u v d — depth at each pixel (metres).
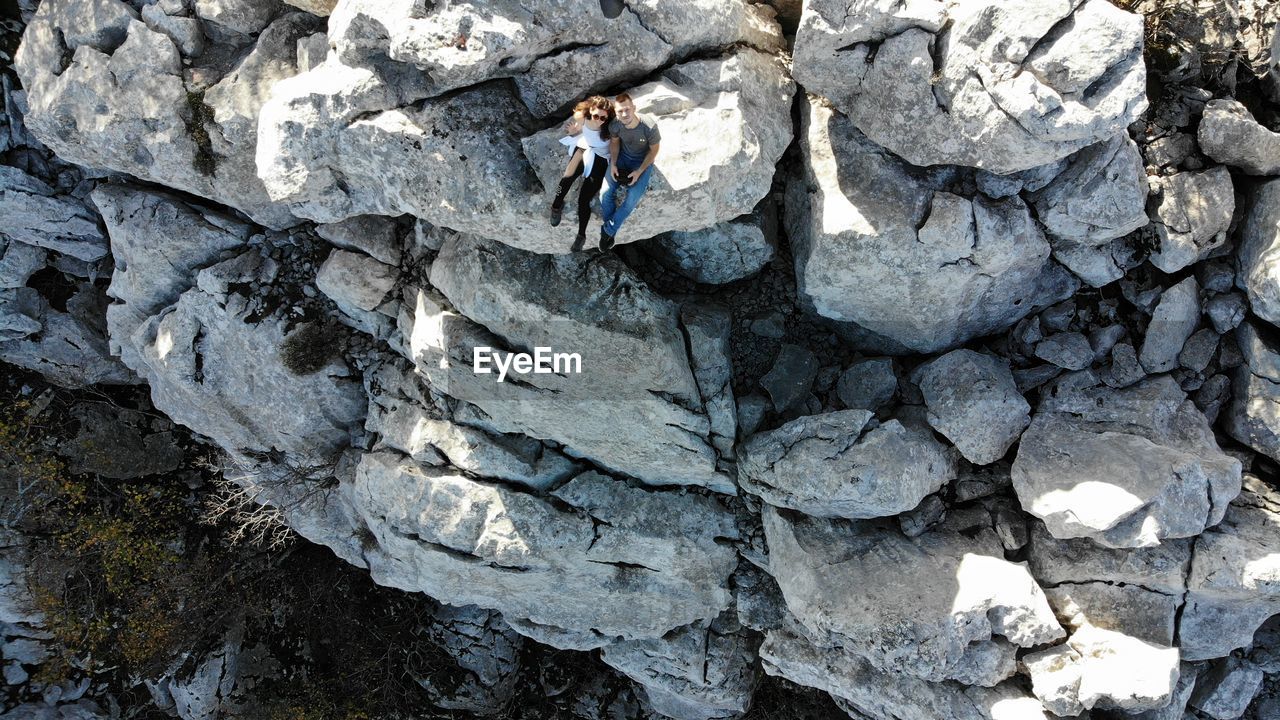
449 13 7.39
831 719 15.35
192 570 16.39
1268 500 10.20
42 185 12.83
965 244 9.05
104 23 10.20
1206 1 9.64
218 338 12.41
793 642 12.67
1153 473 9.63
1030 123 7.84
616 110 7.06
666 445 11.26
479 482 12.07
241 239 12.19
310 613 17.48
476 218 8.41
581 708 17.78
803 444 10.70
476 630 17.48
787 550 11.45
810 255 9.86
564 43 7.77
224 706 16.95
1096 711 11.23
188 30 10.28
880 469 10.21
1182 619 10.66
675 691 14.98
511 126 8.14
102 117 10.44
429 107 8.01
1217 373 10.45
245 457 14.20
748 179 8.45
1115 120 7.73
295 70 10.46
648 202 8.00
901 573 10.75
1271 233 9.43
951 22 7.95
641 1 7.73
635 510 12.30
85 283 14.45
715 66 8.38
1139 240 9.91
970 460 10.71
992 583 10.35
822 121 9.48
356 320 12.42
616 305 10.05
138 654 15.94
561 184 7.59
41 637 16.31
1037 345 10.72
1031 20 7.65
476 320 10.29
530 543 12.12
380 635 17.47
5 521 15.20
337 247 11.67
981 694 10.88
